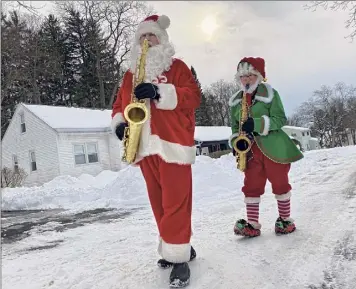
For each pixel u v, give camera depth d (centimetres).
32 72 3572
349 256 315
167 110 307
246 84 404
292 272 292
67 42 4162
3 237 542
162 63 315
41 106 2281
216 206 586
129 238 447
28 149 2198
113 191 816
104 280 306
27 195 932
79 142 2091
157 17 334
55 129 1988
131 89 331
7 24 2633
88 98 4141
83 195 870
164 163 298
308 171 908
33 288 303
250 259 324
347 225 400
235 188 746
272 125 384
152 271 318
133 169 852
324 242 354
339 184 659
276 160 384
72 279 314
